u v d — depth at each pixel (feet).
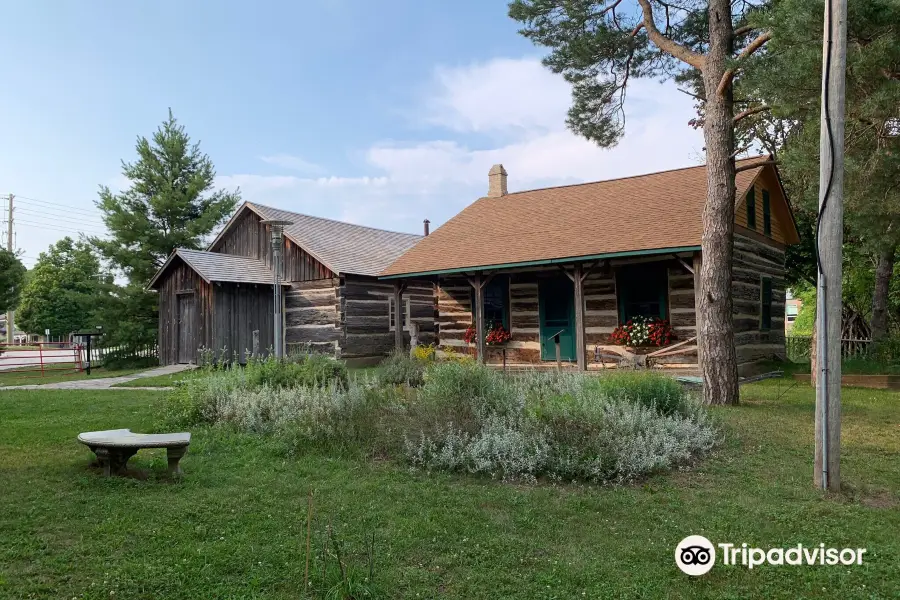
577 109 46.88
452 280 63.82
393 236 89.66
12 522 15.94
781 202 60.90
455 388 28.17
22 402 36.83
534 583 13.66
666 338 49.21
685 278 49.67
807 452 24.64
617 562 14.79
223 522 16.55
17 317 184.75
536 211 64.18
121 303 83.51
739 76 34.42
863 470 22.33
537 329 58.08
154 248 85.87
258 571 13.78
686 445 23.75
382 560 14.48
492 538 15.97
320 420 26.43
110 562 13.98
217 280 64.03
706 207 36.73
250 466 22.29
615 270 53.52
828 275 20.10
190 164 90.74
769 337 58.75
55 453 23.39
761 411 33.12
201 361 62.39
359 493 19.27
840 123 19.80
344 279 67.97
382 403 27.99
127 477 20.17
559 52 44.19
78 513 16.78
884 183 31.65
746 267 52.90
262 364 38.91
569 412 23.97
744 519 17.44
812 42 27.35
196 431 27.94
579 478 20.94
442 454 22.15
